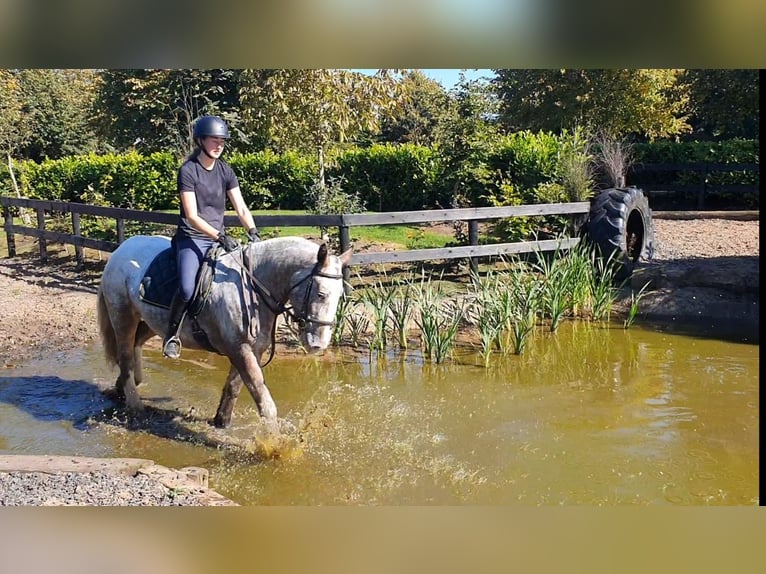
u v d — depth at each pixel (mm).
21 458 4730
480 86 12008
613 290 9391
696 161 17812
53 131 23891
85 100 24344
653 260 10594
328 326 4863
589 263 9117
